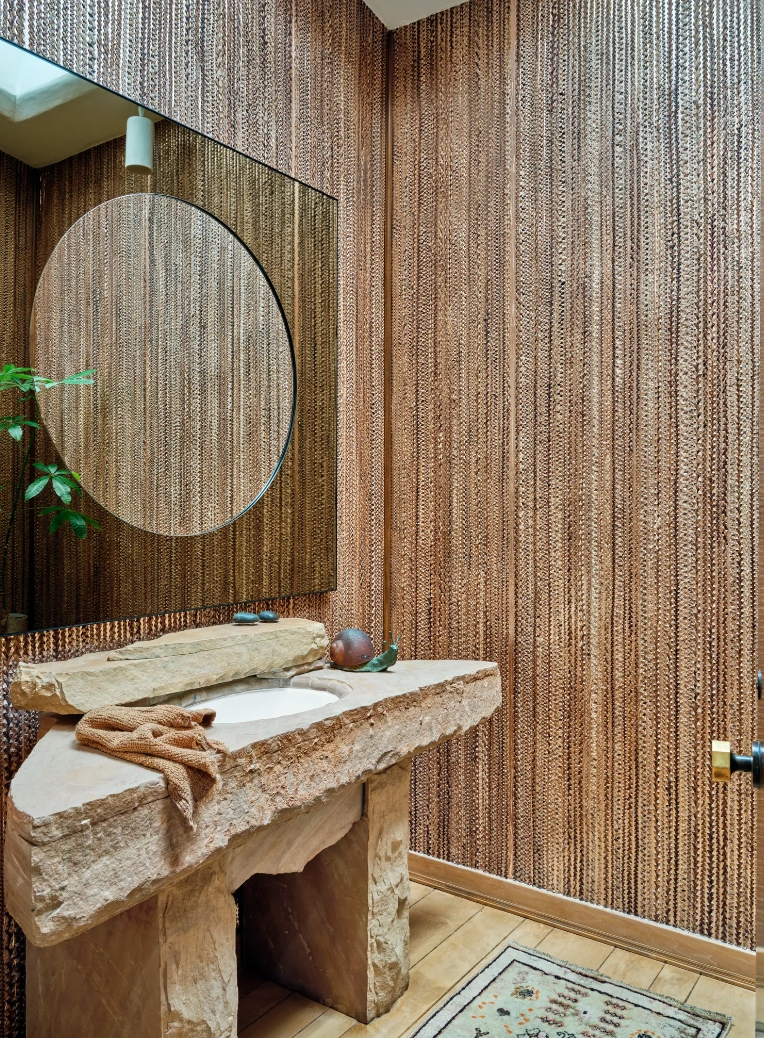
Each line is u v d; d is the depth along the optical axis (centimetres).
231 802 123
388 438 257
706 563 194
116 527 167
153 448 175
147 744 115
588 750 213
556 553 220
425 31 249
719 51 192
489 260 234
